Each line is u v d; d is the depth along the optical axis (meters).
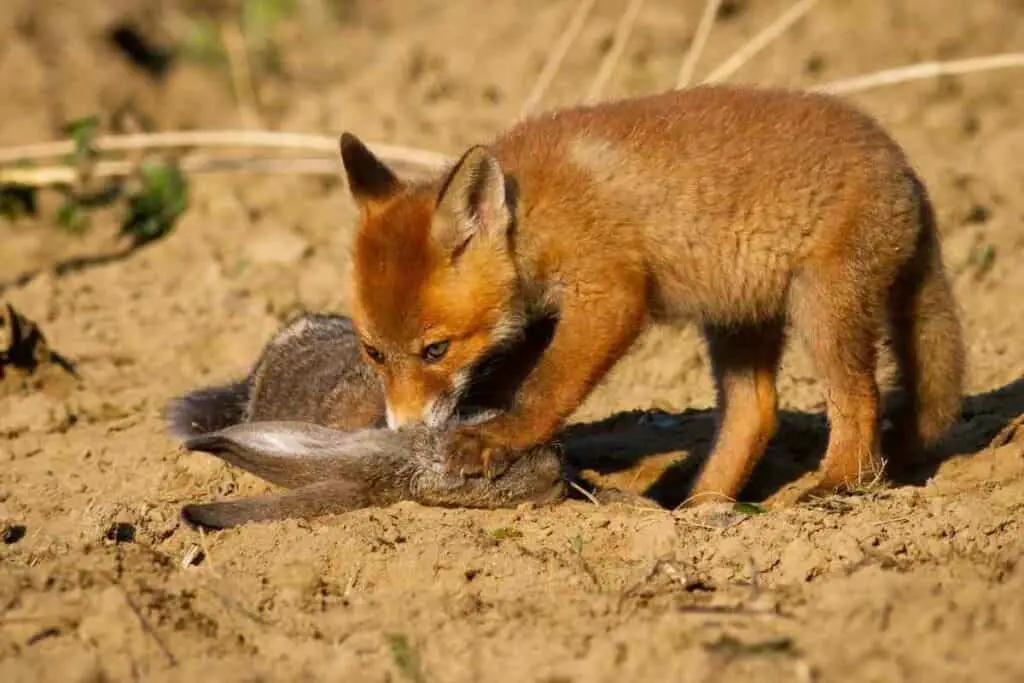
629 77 23.67
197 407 13.96
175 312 17.80
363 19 31.45
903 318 13.05
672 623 9.04
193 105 25.75
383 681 8.75
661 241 12.09
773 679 8.39
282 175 21.80
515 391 12.28
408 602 9.99
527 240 11.88
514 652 9.04
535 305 12.23
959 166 19.98
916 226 12.53
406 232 11.77
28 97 24.67
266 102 25.80
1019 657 8.48
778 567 10.42
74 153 20.73
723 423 13.30
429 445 11.49
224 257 19.44
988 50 24.06
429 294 11.74
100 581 10.25
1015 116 22.09
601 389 15.48
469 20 27.64
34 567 10.68
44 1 29.33
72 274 19.20
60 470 13.34
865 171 12.21
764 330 13.05
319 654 9.20
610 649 8.77
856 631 8.95
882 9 25.38
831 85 19.78
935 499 11.36
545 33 25.53
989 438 13.52
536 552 10.77
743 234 12.18
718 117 12.27
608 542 11.02
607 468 13.65
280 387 13.65
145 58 28.20
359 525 11.03
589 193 11.91
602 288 11.87
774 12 26.17
